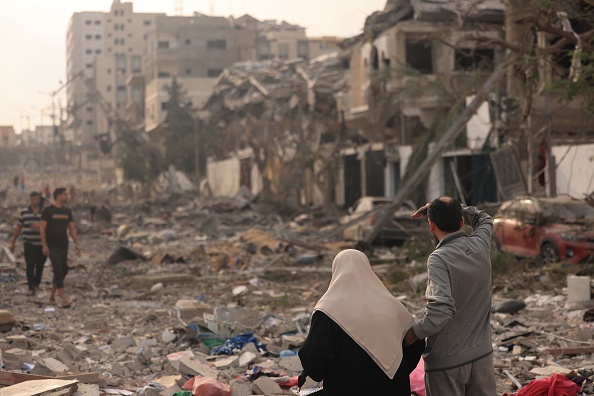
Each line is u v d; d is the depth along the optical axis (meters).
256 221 39.78
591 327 10.27
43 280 17.75
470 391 4.63
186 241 30.55
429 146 30.84
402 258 19.28
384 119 35.66
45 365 8.33
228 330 10.27
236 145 65.25
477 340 4.57
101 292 15.98
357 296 4.36
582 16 17.69
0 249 22.50
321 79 48.03
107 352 9.65
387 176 39.22
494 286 14.31
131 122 113.69
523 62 17.56
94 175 139.38
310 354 4.25
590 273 14.33
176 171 75.56
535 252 16.81
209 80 98.75
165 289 16.44
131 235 31.98
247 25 116.94
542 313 11.22
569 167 22.53
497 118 24.98
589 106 16.80
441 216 4.68
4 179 123.19
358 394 4.27
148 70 113.81
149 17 185.62
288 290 15.58
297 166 48.09
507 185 25.23
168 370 8.54
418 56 39.19
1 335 10.45
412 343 4.46
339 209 45.00
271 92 54.50
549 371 7.85
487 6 33.25
